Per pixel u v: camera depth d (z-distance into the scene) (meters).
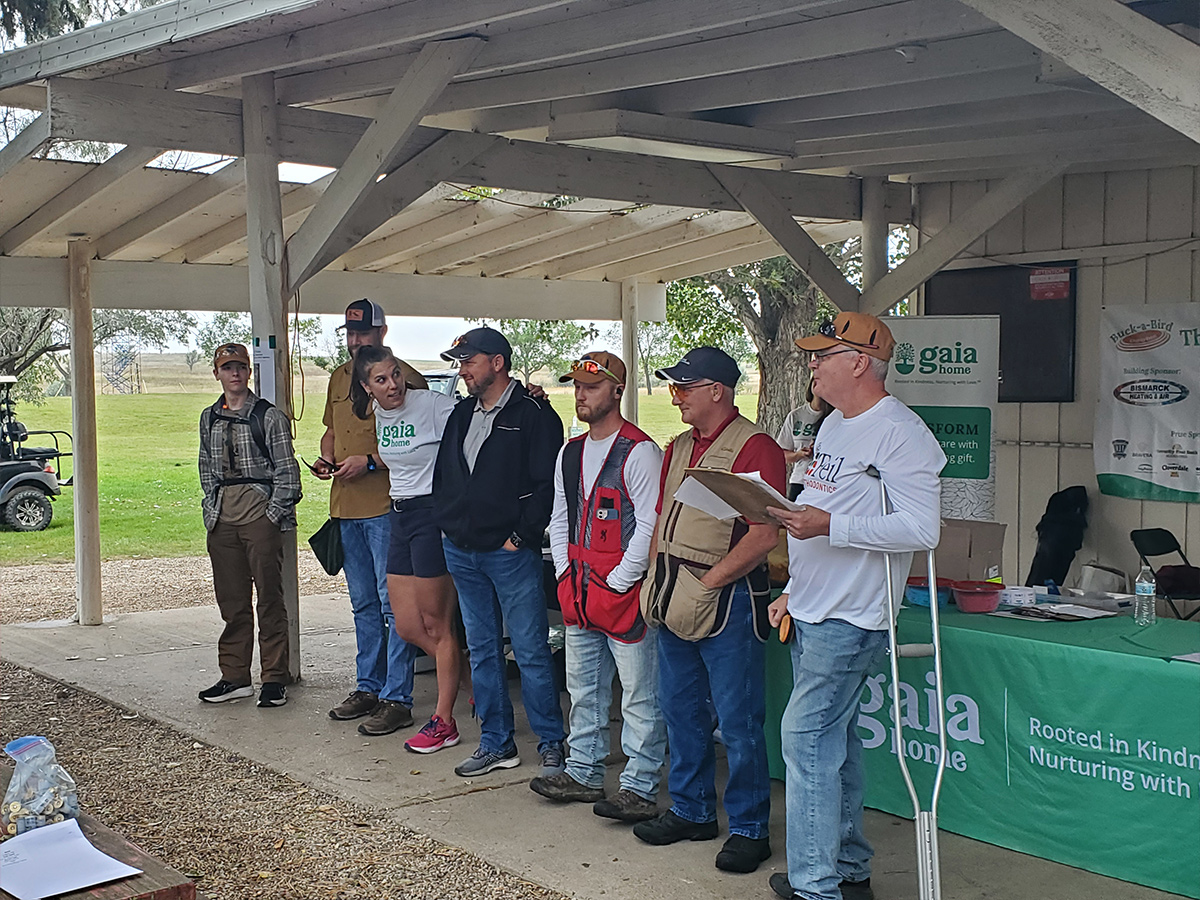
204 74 6.46
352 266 10.12
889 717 4.66
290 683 6.97
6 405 16.81
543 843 4.44
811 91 6.18
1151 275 8.23
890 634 3.47
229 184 7.73
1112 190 8.38
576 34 5.46
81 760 5.50
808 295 17.73
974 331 7.02
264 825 4.65
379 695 6.21
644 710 4.59
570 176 7.48
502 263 10.73
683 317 18.36
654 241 10.56
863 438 3.58
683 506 4.19
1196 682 3.80
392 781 5.17
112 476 24.42
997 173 8.71
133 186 7.79
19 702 6.61
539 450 4.97
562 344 27.67
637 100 6.89
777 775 5.09
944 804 4.51
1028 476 8.89
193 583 11.38
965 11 4.97
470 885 4.07
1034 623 4.47
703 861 4.26
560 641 6.98
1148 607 4.44
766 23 5.53
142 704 6.51
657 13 5.18
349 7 5.44
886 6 5.22
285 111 6.61
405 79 5.92
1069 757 4.12
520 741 5.79
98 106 6.11
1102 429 8.45
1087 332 8.54
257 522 6.41
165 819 4.72
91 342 8.79
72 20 17.95
